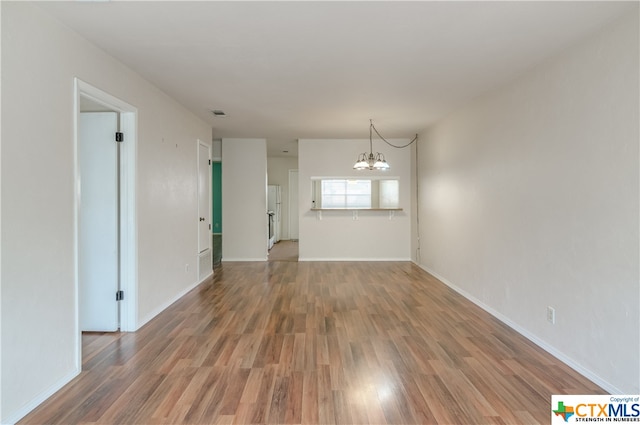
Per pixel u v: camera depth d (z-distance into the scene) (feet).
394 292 15.39
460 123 15.01
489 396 7.20
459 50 9.06
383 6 7.02
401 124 18.35
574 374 8.12
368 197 24.16
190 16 7.42
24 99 6.62
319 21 7.67
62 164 7.64
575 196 8.39
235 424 6.31
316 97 13.37
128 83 10.41
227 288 16.11
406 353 9.23
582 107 8.16
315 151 23.09
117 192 10.69
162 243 12.84
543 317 9.57
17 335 6.45
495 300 12.14
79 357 8.12
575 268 8.38
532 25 7.68
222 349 9.46
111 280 10.72
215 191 33.30
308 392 7.35
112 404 6.90
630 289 6.92
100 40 8.52
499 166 11.87
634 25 6.81
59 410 6.70
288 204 34.42
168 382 7.74
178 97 13.42
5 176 6.20
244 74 10.93
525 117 10.43
